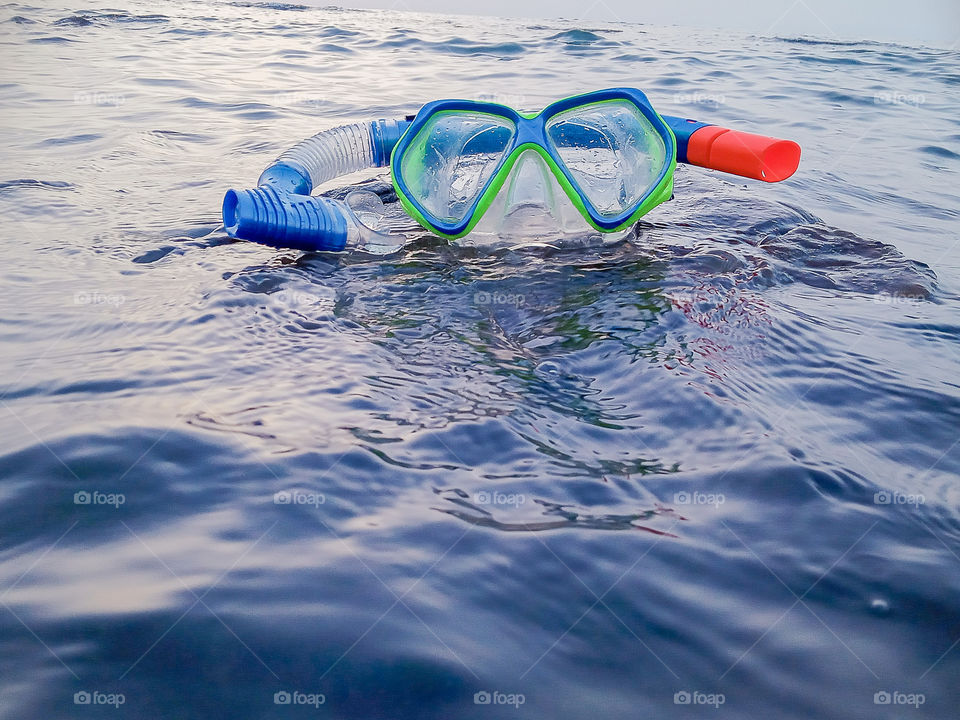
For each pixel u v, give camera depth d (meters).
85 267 0.43
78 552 0.21
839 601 0.20
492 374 0.32
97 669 0.18
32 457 0.25
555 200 0.46
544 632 0.19
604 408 0.29
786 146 0.45
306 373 0.31
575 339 0.34
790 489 0.25
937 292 0.43
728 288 0.40
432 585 0.20
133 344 0.34
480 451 0.26
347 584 0.20
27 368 0.31
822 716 0.17
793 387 0.31
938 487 0.25
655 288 0.40
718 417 0.29
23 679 0.17
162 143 0.74
